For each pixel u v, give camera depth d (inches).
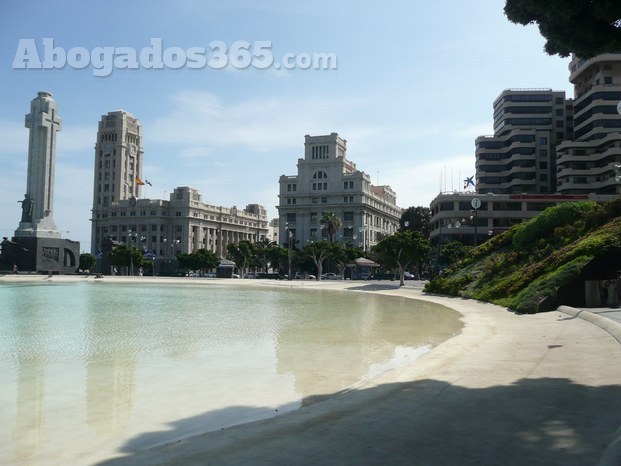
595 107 4581.7
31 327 756.6
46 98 3275.1
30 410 330.0
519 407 284.4
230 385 399.2
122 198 7022.6
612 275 873.5
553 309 887.7
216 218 7086.6
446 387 347.9
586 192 4498.0
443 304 1243.2
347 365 481.4
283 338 665.0
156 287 2349.9
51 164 3321.9
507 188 5315.0
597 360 409.7
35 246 3152.1
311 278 4394.7
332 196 6082.7
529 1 358.0
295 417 295.0
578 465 196.2
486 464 201.6
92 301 1327.5
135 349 569.9
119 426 296.7
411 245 2267.5
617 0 327.3
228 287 2448.3
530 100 5300.2
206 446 248.2
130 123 7278.5
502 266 1379.2
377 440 239.0
